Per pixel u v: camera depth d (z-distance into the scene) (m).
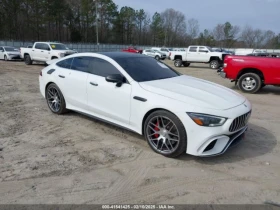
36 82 10.12
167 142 3.54
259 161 3.52
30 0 52.78
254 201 2.65
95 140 4.12
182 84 3.98
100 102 4.34
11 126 4.70
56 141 4.05
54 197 2.65
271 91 9.09
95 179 3.00
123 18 80.38
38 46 17.30
